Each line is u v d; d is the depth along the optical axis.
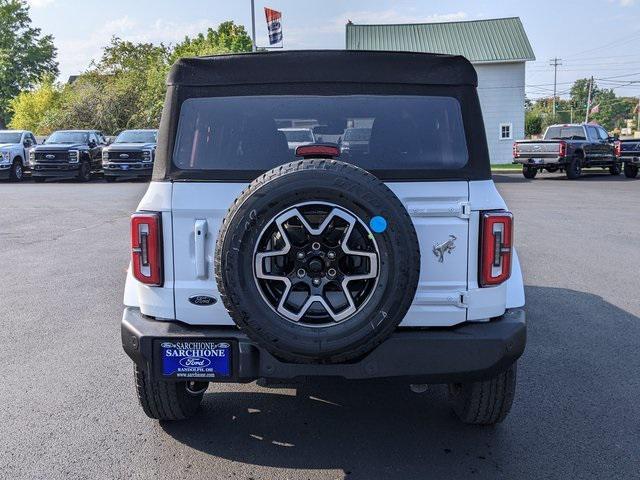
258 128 3.90
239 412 4.65
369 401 4.87
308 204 3.29
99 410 4.65
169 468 3.85
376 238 3.28
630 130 92.31
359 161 3.89
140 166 26.05
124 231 12.91
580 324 6.77
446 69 3.90
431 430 4.38
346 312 3.33
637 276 8.95
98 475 3.76
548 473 3.80
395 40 42.50
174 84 3.91
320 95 3.91
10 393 4.95
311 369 3.55
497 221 3.68
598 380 5.24
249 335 3.37
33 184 25.61
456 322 3.73
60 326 6.64
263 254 3.32
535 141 26.88
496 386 4.08
